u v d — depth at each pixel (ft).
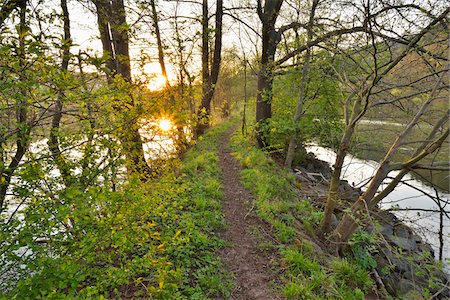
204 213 21.44
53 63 8.78
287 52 38.78
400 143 19.86
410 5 18.03
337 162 22.38
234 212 24.14
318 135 44.78
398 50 20.49
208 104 44.60
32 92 8.65
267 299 14.65
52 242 9.13
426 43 16.62
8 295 7.72
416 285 21.81
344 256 22.72
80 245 9.02
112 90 10.18
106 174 10.78
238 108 90.43
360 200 21.52
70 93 9.08
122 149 11.46
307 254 19.43
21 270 8.64
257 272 16.88
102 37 24.07
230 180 32.24
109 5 23.00
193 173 30.14
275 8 39.81
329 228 24.50
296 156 48.49
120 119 11.53
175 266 15.24
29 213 8.98
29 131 9.94
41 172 9.39
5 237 8.27
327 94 38.99
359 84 21.77
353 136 30.58
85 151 10.66
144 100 12.06
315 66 32.37
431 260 19.17
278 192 29.14
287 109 43.42
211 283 14.67
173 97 12.84
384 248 24.66
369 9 16.69
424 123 23.02
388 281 21.61
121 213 10.38
